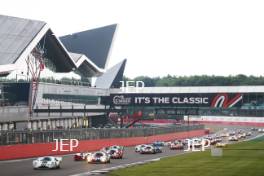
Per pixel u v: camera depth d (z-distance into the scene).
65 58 145.62
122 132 105.62
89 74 173.12
